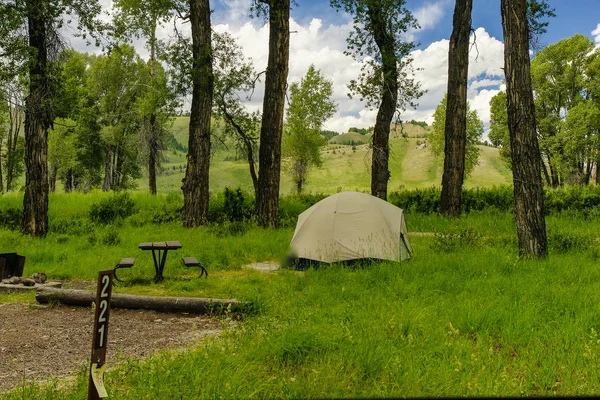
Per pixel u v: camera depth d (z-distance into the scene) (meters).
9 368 5.04
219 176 180.75
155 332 6.44
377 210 11.73
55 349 5.74
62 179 58.19
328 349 4.96
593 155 45.03
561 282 8.30
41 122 16.42
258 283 9.38
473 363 4.54
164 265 10.79
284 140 49.28
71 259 12.16
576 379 4.27
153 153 37.72
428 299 7.26
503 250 11.39
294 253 11.59
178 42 19.17
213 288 9.13
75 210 23.08
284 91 19.03
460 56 21.17
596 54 47.12
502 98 49.94
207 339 5.79
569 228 16.95
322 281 9.07
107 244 14.67
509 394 3.93
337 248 11.32
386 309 6.70
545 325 5.75
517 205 10.88
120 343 5.94
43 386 4.46
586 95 49.09
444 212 21.53
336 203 11.94
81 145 52.03
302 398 3.86
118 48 17.23
